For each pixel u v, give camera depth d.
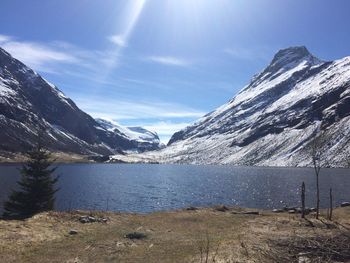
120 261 24.98
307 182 147.12
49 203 52.78
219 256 23.81
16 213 51.78
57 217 39.47
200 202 95.19
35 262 24.34
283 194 108.88
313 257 22.17
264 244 26.52
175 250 27.67
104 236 32.53
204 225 39.72
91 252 27.08
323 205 83.94
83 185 140.38
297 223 39.47
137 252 27.33
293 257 22.64
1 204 79.19
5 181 139.12
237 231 34.69
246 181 158.50
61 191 118.31
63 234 32.44
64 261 24.70
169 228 37.66
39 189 51.97
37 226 34.28
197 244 29.45
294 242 26.19
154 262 24.42
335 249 23.42
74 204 90.00
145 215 46.88
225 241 29.11
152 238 32.38
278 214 50.59
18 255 25.58
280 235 31.34
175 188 131.50
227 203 92.00
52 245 28.61
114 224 38.75
